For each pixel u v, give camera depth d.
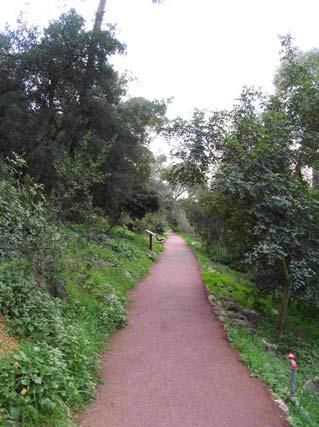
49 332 5.21
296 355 8.21
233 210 10.11
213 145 10.12
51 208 7.13
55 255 6.53
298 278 8.11
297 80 9.71
